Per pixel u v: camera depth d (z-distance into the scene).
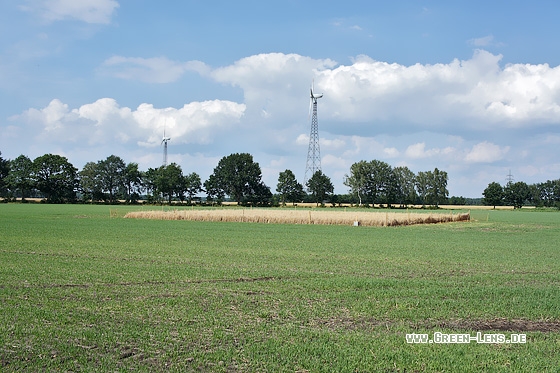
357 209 138.88
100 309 15.58
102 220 64.94
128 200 172.25
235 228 53.31
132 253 29.89
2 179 167.38
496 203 177.62
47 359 11.20
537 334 13.57
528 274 23.55
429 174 185.75
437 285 20.20
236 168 174.88
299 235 45.12
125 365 10.92
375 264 26.34
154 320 14.40
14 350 11.77
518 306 16.44
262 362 11.18
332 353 11.70
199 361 11.17
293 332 13.36
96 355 11.50
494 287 19.83
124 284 19.83
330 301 17.11
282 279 21.30
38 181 157.75
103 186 188.25
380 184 173.88
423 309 15.99
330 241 39.44
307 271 23.58
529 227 61.81
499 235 48.19
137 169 192.62
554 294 18.41
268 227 55.81
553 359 11.65
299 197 175.75
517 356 11.76
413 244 37.72
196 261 26.67
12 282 19.98
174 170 174.88
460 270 24.64
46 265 24.58
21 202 157.75
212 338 12.80
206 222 63.88
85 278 20.95
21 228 48.84
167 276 21.66
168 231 47.75
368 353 11.79
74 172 165.75
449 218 73.81
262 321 14.46
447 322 14.69
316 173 173.12
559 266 26.36
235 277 21.67
